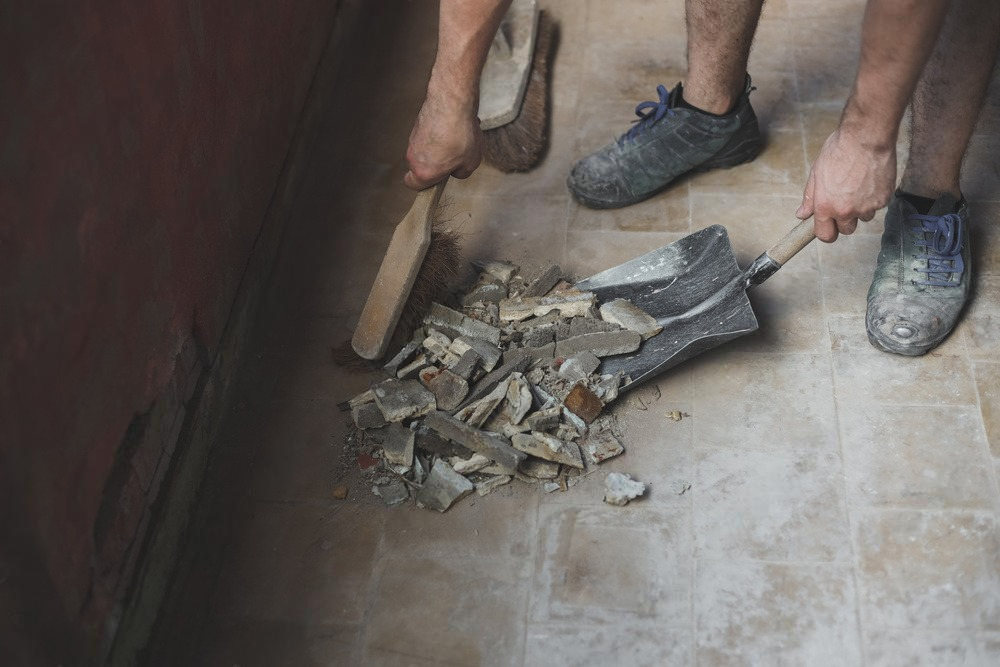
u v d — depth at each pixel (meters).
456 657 1.85
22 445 1.47
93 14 1.63
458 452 2.11
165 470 2.00
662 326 2.27
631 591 1.91
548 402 2.15
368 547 2.02
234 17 2.25
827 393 2.20
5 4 1.39
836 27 3.09
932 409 2.15
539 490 2.08
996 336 2.27
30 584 1.51
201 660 1.88
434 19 3.26
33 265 1.49
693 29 2.43
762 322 2.34
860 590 1.89
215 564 2.02
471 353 2.21
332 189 2.76
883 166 1.93
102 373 1.72
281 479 2.14
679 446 2.13
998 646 1.80
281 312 2.47
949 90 2.15
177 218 2.00
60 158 1.55
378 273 2.33
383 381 2.22
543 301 2.32
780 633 1.84
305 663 1.86
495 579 1.95
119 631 1.79
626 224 2.61
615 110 2.90
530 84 2.83
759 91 2.92
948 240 2.25
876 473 2.06
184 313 2.05
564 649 1.85
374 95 3.03
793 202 2.62
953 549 1.93
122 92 1.74
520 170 2.77
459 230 2.62
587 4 3.24
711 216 2.61
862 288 2.39
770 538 1.97
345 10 3.13
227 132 2.25
